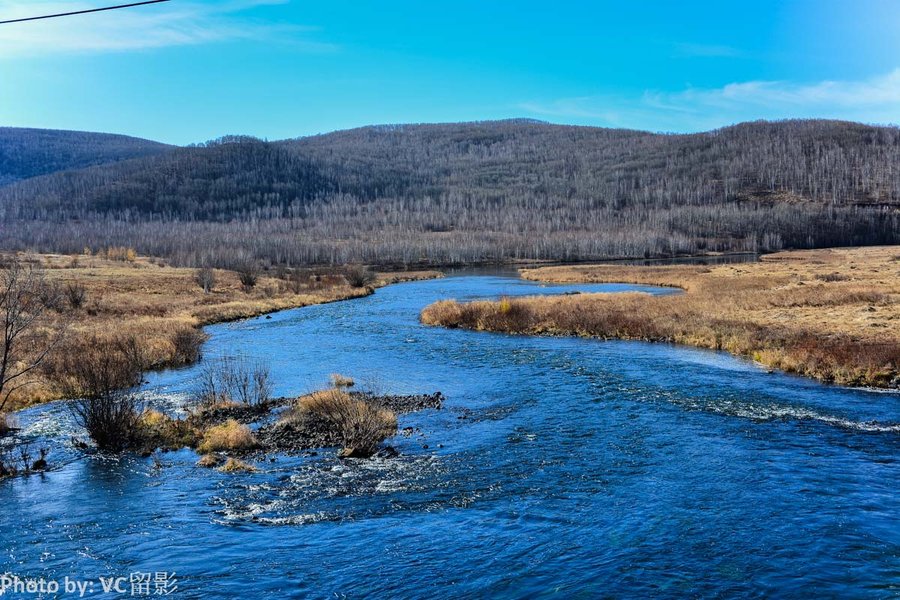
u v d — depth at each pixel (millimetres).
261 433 17078
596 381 22953
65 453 15367
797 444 15211
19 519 11172
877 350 24016
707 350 29750
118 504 11906
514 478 13219
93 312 42688
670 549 9875
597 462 14156
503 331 37594
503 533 10547
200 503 11984
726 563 9414
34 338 28734
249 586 8805
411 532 10602
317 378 24656
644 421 17500
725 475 13133
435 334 36781
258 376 21422
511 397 20922
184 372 26156
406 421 18281
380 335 36594
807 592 8586
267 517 11281
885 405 18922
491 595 8625
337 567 9398
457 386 22922
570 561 9547
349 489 12711
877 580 8867
